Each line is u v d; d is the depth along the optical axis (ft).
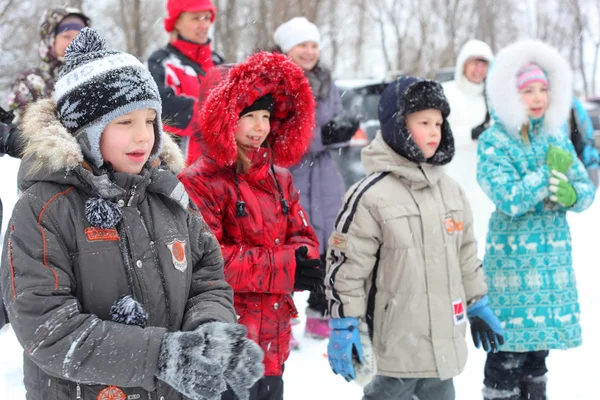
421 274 10.76
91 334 6.38
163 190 7.33
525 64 13.10
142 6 65.26
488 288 12.85
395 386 10.86
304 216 11.38
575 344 12.64
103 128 6.92
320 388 13.83
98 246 6.82
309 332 16.63
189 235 7.64
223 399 10.09
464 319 11.10
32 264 6.50
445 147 11.55
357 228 10.78
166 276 7.11
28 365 6.97
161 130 7.49
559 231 12.77
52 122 6.93
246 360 6.61
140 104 7.00
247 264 10.21
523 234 12.69
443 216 11.11
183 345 6.35
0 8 66.28
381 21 97.45
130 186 7.09
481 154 13.03
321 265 10.61
